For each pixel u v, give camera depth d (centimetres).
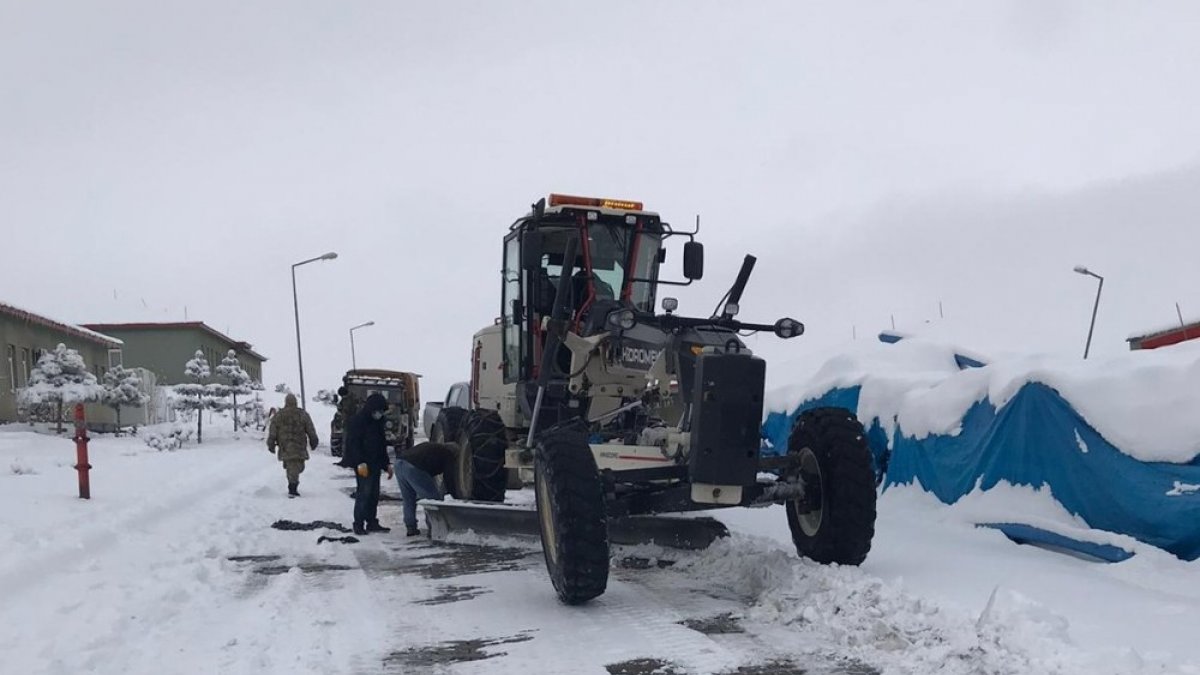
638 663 498
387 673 495
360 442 1056
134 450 2394
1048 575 612
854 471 648
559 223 930
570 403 841
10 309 2897
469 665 506
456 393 2478
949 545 738
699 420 611
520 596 675
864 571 647
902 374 1067
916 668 463
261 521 1173
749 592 657
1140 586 583
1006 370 828
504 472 1041
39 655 532
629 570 756
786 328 693
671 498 671
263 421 4628
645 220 952
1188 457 637
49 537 880
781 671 477
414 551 915
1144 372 700
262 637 573
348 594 701
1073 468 725
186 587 724
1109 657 424
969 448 857
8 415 2916
